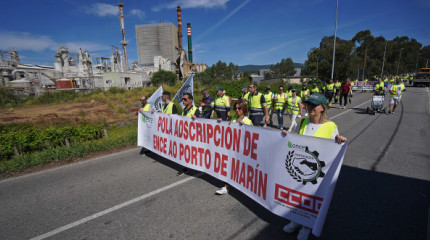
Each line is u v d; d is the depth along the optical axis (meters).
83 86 44.50
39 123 9.67
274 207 2.79
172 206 3.37
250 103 6.50
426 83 30.48
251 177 3.10
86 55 55.06
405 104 13.87
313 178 2.38
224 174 3.61
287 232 2.69
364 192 3.51
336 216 2.96
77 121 10.45
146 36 126.50
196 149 4.10
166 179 4.32
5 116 12.87
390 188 3.61
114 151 6.25
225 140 3.50
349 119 9.58
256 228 2.80
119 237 2.73
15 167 5.04
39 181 4.45
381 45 69.25
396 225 2.73
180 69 75.62
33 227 3.00
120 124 10.50
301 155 2.46
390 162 4.66
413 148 5.51
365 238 2.54
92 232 2.85
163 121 4.86
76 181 4.39
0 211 3.42
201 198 3.57
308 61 49.38
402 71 87.25
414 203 3.17
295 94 7.88
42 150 6.16
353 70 38.59
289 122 9.93
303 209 2.49
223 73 76.69
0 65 45.97
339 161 2.16
